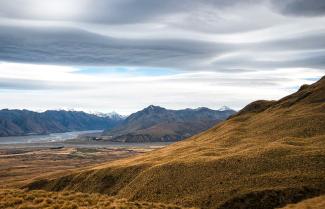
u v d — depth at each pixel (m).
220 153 94.88
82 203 31.88
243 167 76.25
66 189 101.75
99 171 102.38
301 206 47.84
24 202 32.28
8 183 139.88
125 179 92.25
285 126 115.69
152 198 73.19
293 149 82.56
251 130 125.31
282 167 73.00
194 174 77.81
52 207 29.70
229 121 161.50
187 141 154.25
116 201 34.19
